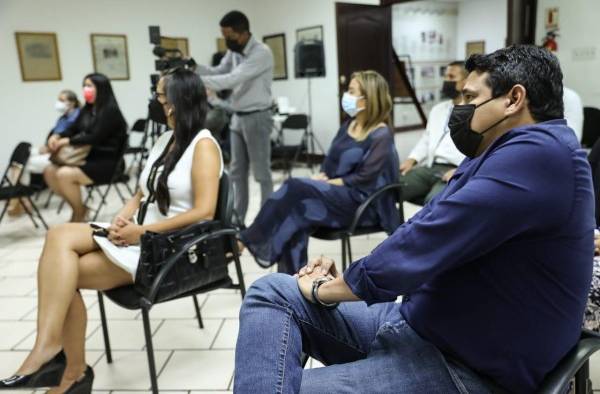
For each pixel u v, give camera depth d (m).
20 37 5.50
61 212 4.67
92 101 3.95
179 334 2.22
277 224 2.38
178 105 1.85
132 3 6.29
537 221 0.85
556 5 4.38
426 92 9.55
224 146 4.65
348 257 2.83
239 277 1.93
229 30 3.47
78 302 1.64
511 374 0.92
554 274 0.89
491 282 0.91
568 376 0.92
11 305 2.62
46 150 4.67
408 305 1.11
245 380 1.00
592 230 0.91
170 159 1.86
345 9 5.63
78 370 1.64
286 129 6.76
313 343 1.16
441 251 0.90
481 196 0.86
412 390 0.97
